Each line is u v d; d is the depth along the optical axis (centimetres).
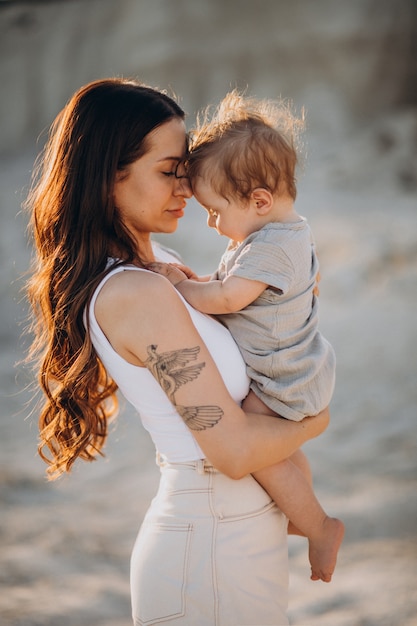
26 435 703
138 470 611
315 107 1725
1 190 1548
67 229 215
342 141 1622
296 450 230
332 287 1020
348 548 457
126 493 570
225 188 218
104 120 210
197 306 217
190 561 204
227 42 1808
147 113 210
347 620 379
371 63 1747
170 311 203
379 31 1748
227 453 201
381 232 1139
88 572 452
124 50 1897
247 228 222
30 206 246
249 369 217
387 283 1016
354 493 532
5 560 466
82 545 488
